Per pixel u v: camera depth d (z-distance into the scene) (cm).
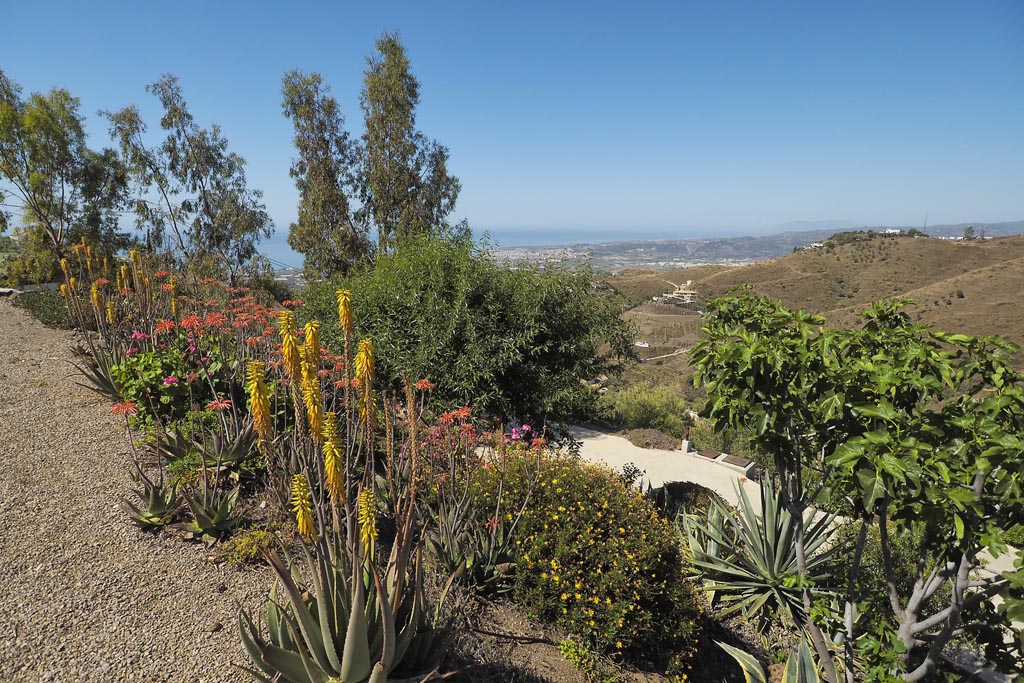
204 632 366
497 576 480
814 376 384
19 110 1648
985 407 357
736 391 410
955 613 375
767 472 677
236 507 496
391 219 2081
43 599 379
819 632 441
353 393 483
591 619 451
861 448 341
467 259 854
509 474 547
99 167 1806
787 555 649
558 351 888
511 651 426
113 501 497
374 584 289
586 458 1486
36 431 612
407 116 2019
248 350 756
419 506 529
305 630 268
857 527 684
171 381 614
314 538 262
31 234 1720
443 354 801
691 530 771
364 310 878
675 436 1894
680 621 503
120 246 1928
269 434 261
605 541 511
